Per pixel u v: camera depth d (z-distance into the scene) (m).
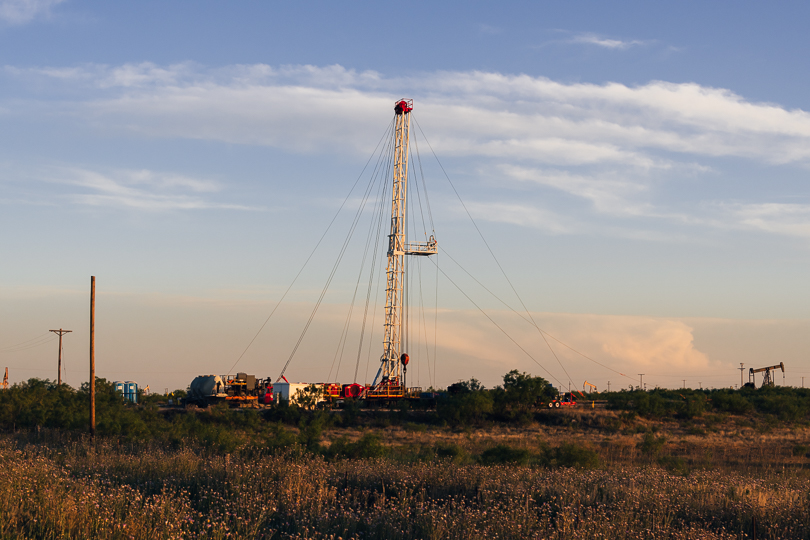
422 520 13.33
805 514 14.54
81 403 53.31
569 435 54.09
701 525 14.37
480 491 17.16
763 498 15.98
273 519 13.95
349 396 73.94
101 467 20.27
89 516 11.74
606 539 12.23
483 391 64.75
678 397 82.38
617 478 19.69
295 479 17.22
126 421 38.53
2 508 12.16
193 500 15.73
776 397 74.75
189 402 69.75
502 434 54.38
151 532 11.13
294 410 58.78
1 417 46.19
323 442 43.59
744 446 47.00
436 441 46.31
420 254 84.25
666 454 38.88
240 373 70.88
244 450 26.91
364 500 16.78
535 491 17.39
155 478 18.56
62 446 29.61
